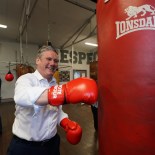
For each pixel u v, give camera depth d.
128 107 0.79
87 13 5.34
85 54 11.04
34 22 6.05
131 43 0.78
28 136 1.23
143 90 0.76
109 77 0.88
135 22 0.77
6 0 4.55
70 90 0.86
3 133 3.67
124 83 0.80
